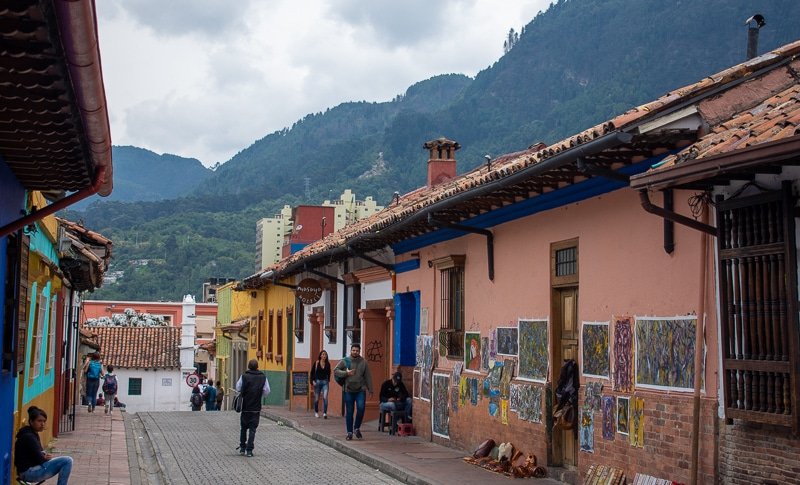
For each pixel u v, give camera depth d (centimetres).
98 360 3011
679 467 1055
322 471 1548
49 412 1820
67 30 570
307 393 2983
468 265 1734
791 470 856
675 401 1066
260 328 3909
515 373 1514
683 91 1027
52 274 1552
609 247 1230
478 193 1394
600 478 1199
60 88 673
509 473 1417
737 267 923
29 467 1123
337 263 2669
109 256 2116
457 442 1745
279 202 15512
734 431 935
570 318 1370
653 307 1123
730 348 928
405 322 2144
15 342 1052
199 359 6216
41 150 880
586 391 1277
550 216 1407
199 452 1822
